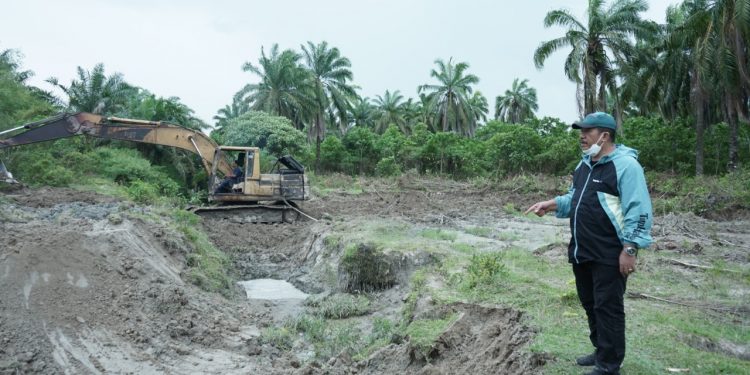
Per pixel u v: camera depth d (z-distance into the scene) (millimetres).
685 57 29188
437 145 39688
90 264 8312
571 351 4977
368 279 10914
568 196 4527
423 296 8031
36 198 16141
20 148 21156
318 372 6887
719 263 9383
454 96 53844
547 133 41750
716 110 31312
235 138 36312
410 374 6250
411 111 65625
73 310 7391
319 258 12625
